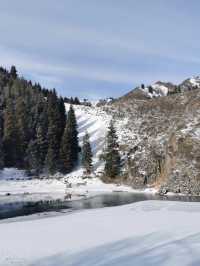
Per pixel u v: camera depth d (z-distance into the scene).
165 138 94.50
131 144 98.81
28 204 55.09
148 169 87.44
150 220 27.42
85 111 129.38
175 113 110.56
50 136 95.19
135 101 130.75
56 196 67.44
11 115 97.94
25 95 117.56
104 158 94.12
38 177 91.00
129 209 35.31
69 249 18.58
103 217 30.06
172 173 80.50
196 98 110.62
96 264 15.81
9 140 96.50
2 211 47.50
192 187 76.25
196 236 20.34
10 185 82.19
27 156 96.31
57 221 29.03
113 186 85.88
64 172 93.75
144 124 111.38
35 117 107.38
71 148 95.31
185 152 82.81
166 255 16.42
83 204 54.59
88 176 90.88
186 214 30.73
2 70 154.25
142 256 16.55
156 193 76.75
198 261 15.27
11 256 17.55
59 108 110.19
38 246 19.38
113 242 19.86
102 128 114.12
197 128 87.44
